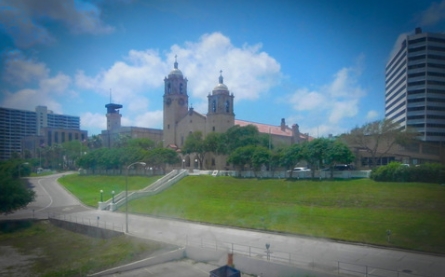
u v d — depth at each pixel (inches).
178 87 4286.4
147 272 1161.4
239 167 3058.6
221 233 1499.8
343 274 968.3
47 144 4810.5
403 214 1470.2
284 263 1062.4
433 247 1156.5
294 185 2210.9
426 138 2694.4
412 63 2787.9
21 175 3255.4
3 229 1873.8
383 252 1162.0
